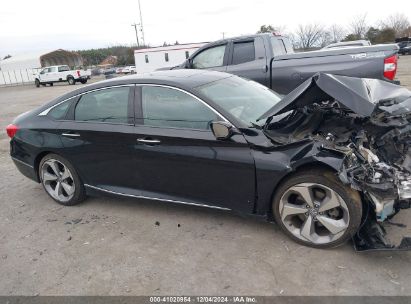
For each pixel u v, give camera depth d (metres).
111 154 4.05
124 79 4.09
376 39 47.28
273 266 3.11
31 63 56.59
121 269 3.26
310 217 3.25
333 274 2.94
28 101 19.58
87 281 3.14
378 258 3.08
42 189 5.29
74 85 33.19
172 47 26.00
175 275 3.11
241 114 3.61
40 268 3.39
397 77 15.91
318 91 3.50
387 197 2.90
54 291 3.06
